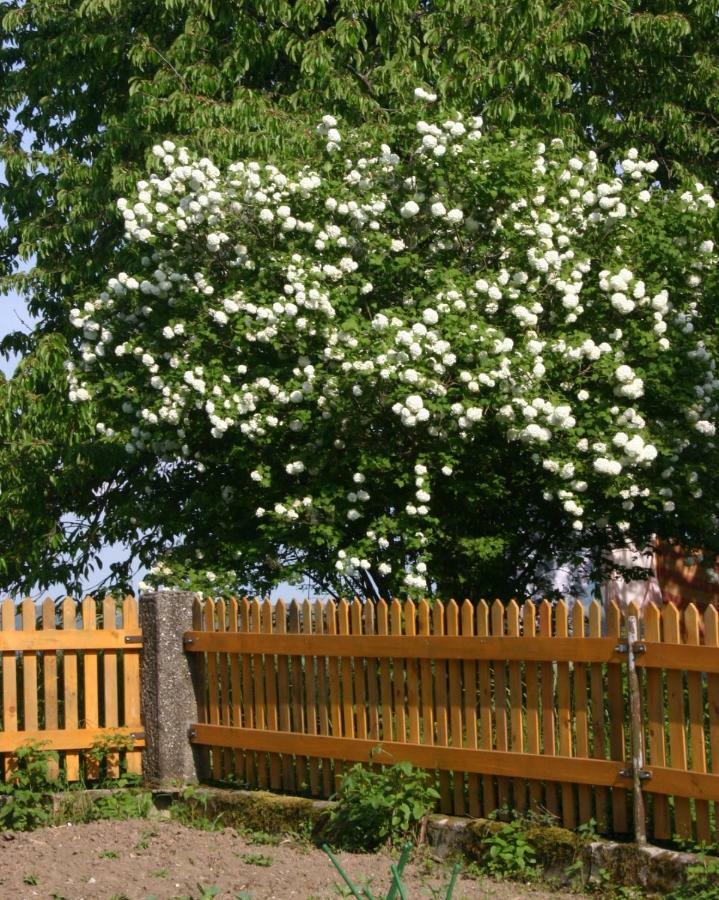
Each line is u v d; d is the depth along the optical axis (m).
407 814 6.64
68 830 7.45
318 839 7.06
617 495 9.11
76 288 14.16
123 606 8.49
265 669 7.91
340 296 9.42
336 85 12.52
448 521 9.53
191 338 10.13
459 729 6.81
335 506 9.55
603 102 13.76
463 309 8.91
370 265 9.68
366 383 8.81
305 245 10.06
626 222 9.71
